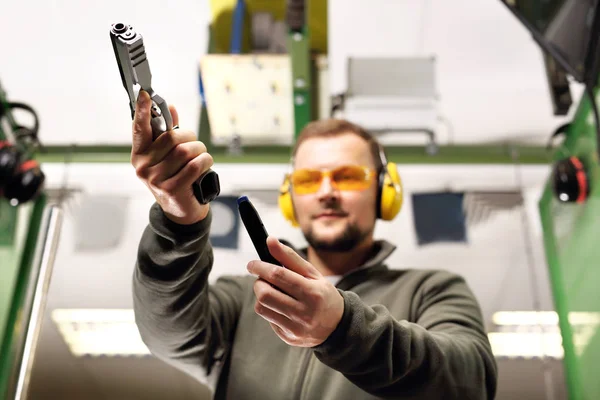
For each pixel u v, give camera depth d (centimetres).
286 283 108
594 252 192
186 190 119
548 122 287
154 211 127
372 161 181
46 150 259
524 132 287
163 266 132
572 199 202
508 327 231
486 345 154
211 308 160
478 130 288
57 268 239
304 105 237
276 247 109
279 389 151
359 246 175
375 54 300
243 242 233
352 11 287
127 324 232
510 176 257
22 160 209
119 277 239
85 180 255
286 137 247
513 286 237
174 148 116
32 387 222
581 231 203
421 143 283
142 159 116
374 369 120
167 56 291
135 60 110
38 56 289
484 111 292
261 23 251
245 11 255
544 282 237
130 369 226
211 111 239
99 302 235
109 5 279
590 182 200
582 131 210
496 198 252
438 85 301
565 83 237
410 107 254
